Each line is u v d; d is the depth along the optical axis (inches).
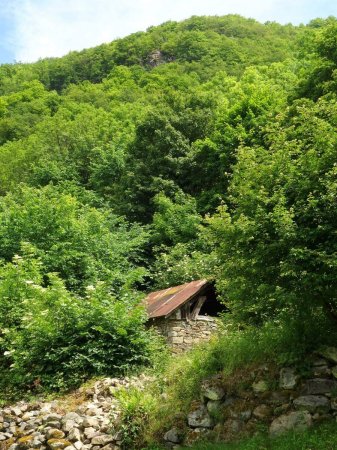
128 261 992.2
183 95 1425.9
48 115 2669.8
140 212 1185.4
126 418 386.9
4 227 848.9
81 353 521.3
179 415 368.8
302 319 339.0
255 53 3100.4
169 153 1211.9
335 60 847.1
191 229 986.1
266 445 307.9
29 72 3932.1
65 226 856.9
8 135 2485.2
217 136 1155.9
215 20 4293.8
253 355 359.3
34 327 533.3
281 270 305.9
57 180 1418.6
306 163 334.6
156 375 464.4
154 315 612.7
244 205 352.2
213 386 362.9
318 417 311.0
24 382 519.8
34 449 387.5
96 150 1455.5
